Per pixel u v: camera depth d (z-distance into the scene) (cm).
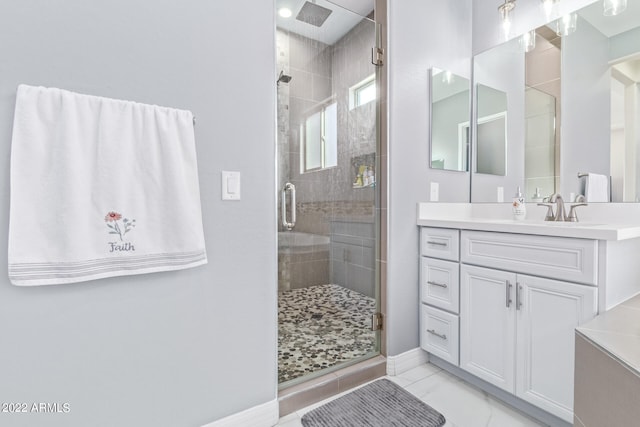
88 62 96
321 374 159
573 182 167
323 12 204
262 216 131
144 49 105
